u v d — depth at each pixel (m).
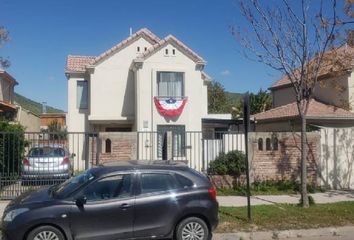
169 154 16.55
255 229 10.70
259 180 16.59
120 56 30.95
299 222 11.35
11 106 30.00
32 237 8.39
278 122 29.80
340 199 14.76
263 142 16.72
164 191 9.09
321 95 29.28
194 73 28.84
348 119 27.23
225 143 17.81
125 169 9.07
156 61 28.48
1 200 14.65
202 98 30.31
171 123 28.44
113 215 8.75
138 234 8.87
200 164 19.08
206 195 9.27
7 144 16.02
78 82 31.81
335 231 10.95
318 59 13.24
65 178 16.77
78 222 8.57
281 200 14.51
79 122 31.61
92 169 9.34
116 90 30.80
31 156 16.66
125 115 30.67
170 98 28.38
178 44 28.59
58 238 8.50
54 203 8.58
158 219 8.96
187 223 9.12
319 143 17.00
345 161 17.27
